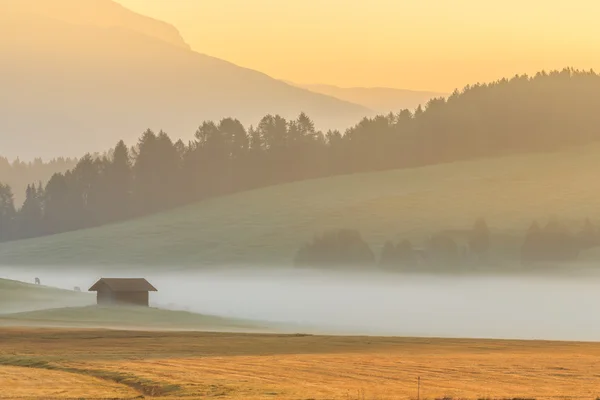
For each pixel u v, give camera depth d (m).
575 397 85.06
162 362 123.06
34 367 122.50
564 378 101.81
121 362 123.81
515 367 114.25
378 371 109.50
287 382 97.81
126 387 97.88
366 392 88.25
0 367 121.56
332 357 131.50
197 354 140.38
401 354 139.38
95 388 97.06
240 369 112.38
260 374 106.31
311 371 109.50
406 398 82.94
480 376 103.75
